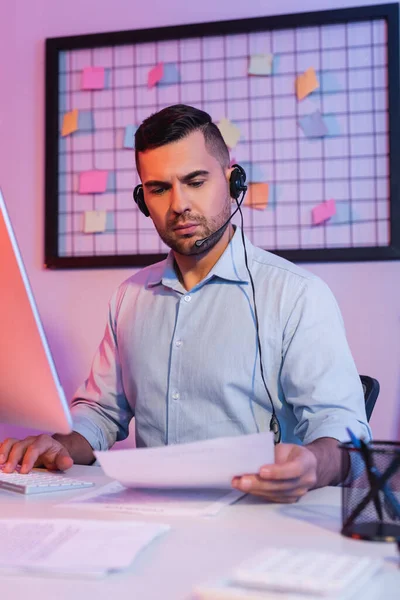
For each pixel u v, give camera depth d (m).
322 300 1.52
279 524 0.92
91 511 1.01
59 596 0.68
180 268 1.64
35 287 2.49
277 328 1.52
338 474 1.17
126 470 1.00
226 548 0.81
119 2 2.44
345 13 2.22
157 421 1.61
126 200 2.42
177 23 2.38
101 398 1.73
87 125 2.46
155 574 0.73
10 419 1.19
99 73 2.44
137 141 1.53
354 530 0.86
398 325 2.21
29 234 2.50
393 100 2.20
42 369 1.05
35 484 1.15
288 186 2.29
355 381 1.44
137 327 1.67
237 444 0.94
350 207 2.25
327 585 0.62
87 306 2.44
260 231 2.30
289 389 1.48
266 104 2.31
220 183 1.53
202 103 2.36
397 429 2.20
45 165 2.48
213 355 1.54
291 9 2.29
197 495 1.08
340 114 2.26
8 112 2.53
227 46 2.34
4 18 2.54
